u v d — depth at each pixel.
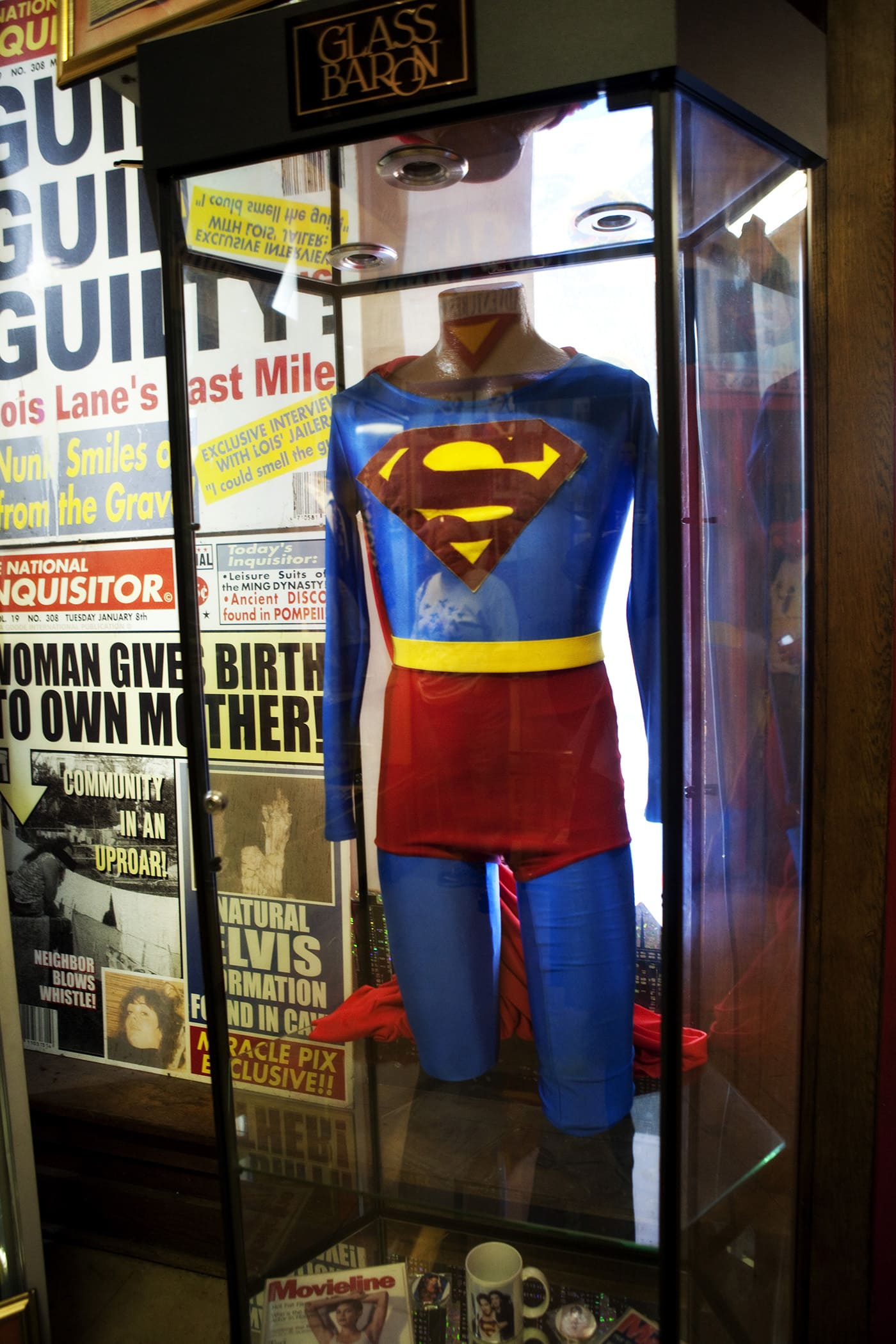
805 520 1.14
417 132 0.87
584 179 0.90
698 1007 0.98
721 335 0.96
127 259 1.67
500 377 1.07
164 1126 1.69
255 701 1.33
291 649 1.33
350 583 1.22
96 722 1.79
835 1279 1.28
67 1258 1.72
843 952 1.23
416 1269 1.17
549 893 1.11
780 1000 1.17
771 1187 1.17
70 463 1.75
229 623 1.25
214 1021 1.15
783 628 1.12
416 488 1.11
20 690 1.84
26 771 1.85
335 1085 1.25
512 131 0.87
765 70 0.90
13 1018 1.39
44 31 1.66
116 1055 1.84
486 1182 1.13
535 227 1.00
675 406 0.84
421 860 1.18
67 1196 1.78
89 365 1.72
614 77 0.79
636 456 0.98
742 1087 1.10
